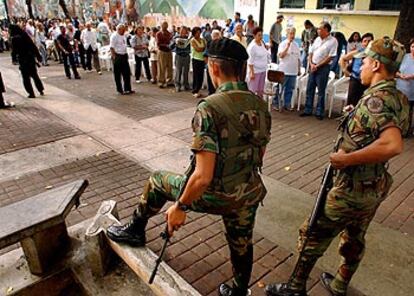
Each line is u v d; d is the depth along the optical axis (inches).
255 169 73.0
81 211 138.2
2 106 288.7
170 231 69.1
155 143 212.8
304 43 391.5
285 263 110.3
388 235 123.7
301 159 189.5
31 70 320.2
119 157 192.1
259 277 104.3
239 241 78.5
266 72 270.8
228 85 67.9
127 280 98.7
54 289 102.8
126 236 90.7
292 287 91.0
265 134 71.4
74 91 355.3
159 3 722.2
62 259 105.1
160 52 362.9
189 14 664.4
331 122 254.5
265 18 530.0
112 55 326.6
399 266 109.0
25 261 107.1
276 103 290.4
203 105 63.9
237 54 66.6
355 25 438.3
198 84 331.9
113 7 816.3
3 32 715.4
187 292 76.0
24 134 227.9
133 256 87.4
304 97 294.0
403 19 260.5
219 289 95.2
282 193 153.3
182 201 64.8
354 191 73.5
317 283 102.1
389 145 64.6
